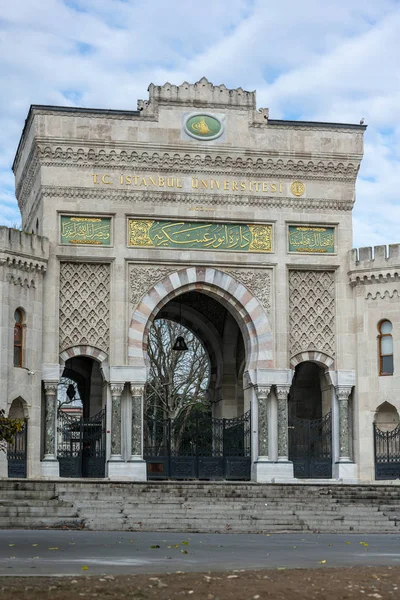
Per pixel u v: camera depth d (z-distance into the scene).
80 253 50.91
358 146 54.09
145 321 51.19
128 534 35.28
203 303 60.38
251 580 22.08
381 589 21.42
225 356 60.78
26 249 49.22
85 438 51.47
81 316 50.78
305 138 53.66
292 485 45.31
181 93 52.75
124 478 49.75
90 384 60.59
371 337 52.31
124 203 51.75
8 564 24.59
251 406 52.28
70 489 42.59
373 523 39.97
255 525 39.12
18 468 48.19
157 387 73.00
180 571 23.69
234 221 52.66
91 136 51.62
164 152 52.19
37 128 51.09
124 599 19.83
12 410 49.16
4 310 48.03
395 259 51.91
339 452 52.00
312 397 58.59
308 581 22.17
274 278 52.62
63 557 26.42
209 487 44.66
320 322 52.94
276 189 53.25
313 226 53.50
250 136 53.16
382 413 52.12
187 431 77.19
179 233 52.19
